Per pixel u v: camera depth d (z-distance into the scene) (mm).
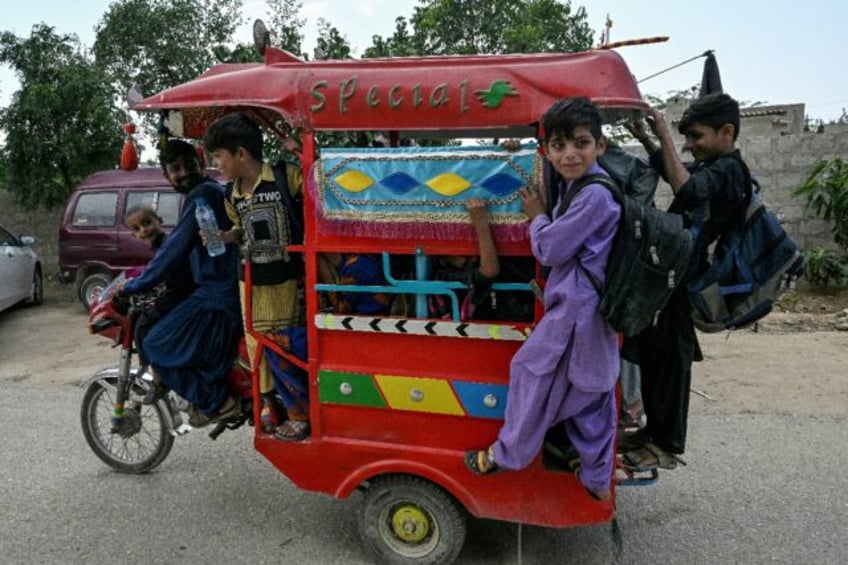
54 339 8320
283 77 2857
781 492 3855
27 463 4379
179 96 2963
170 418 3934
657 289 2359
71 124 12031
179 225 3383
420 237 2734
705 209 2734
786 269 2754
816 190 9391
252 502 3830
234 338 3543
